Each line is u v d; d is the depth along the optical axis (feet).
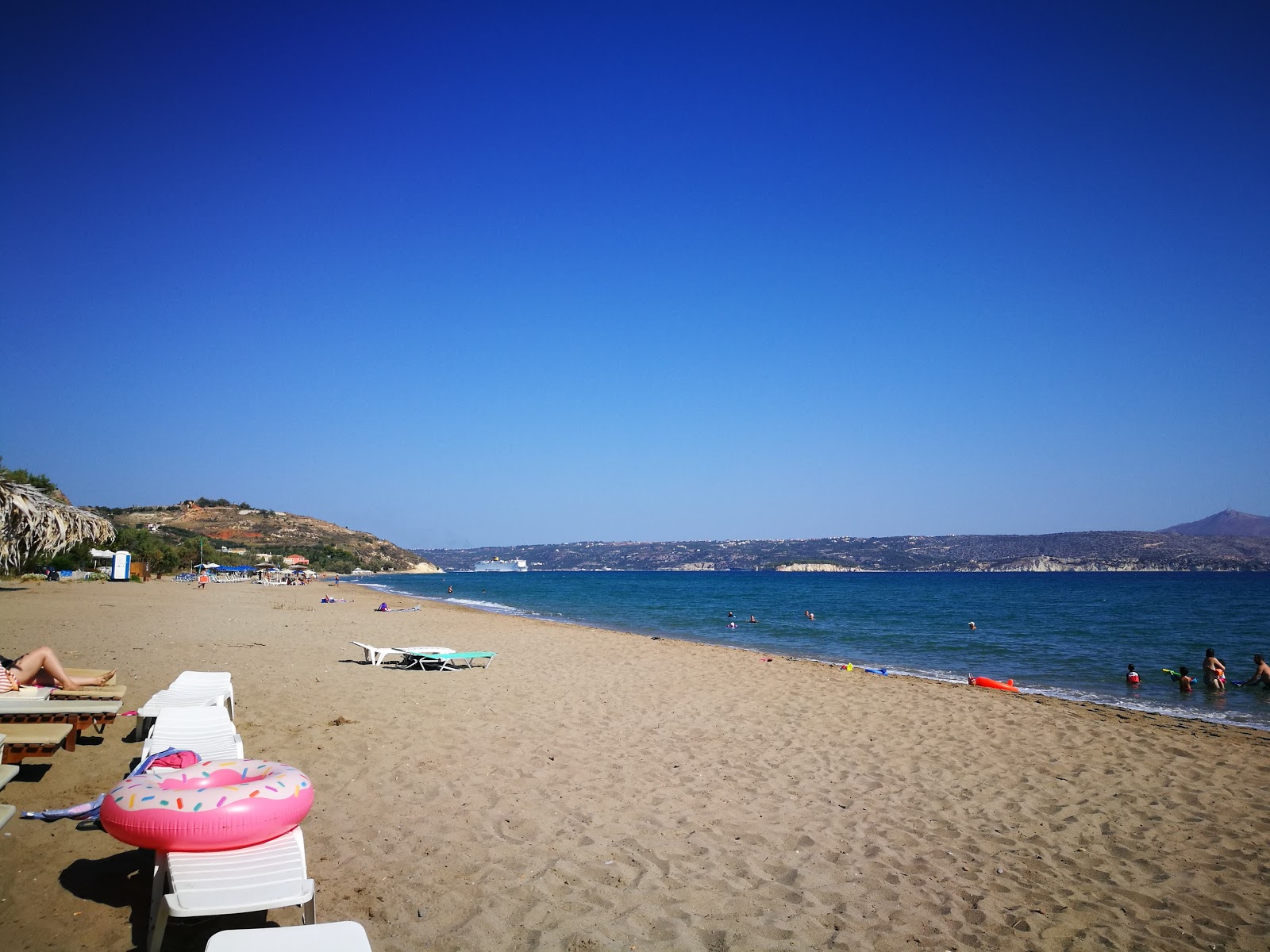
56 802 19.25
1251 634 98.73
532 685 43.52
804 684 47.85
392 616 99.25
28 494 29.71
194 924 13.51
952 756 29.94
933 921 15.70
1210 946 15.16
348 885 15.74
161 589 141.59
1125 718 40.24
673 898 16.10
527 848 18.34
